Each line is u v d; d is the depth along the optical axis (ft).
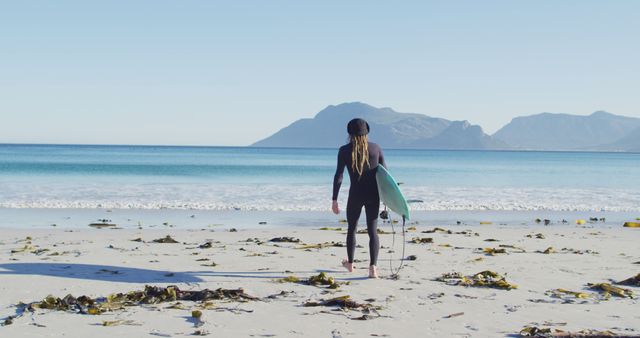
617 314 19.65
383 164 26.18
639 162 366.02
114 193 87.20
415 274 26.99
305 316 18.92
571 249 37.24
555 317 19.21
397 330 17.39
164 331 16.90
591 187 115.65
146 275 26.04
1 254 32.22
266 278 25.75
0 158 284.41
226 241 40.45
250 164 238.68
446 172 181.47
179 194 87.40
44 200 75.36
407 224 56.85
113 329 17.01
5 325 17.25
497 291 23.30
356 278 25.85
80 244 37.50
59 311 19.06
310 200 80.89
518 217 65.62
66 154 389.39
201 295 21.15
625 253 35.68
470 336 16.87
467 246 38.40
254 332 16.97
